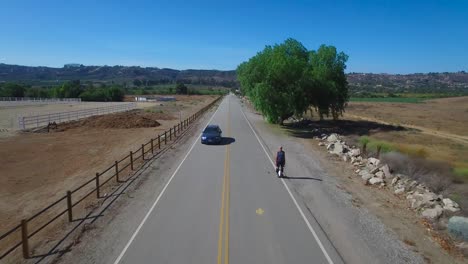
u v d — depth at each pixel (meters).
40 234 12.46
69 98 103.06
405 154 26.58
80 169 22.00
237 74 61.38
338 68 49.09
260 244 11.94
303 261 10.90
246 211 14.93
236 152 27.95
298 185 19.09
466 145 37.28
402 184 19.09
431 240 12.80
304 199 16.75
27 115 51.56
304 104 45.53
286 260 10.93
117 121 43.66
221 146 30.66
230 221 13.81
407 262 11.15
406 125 57.41
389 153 25.52
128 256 10.96
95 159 24.91
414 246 12.28
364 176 21.02
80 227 13.02
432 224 14.12
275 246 11.83
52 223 13.42
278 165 20.73
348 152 27.55
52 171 21.47
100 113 57.22
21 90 103.44
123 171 21.28
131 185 18.34
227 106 90.12
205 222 13.66
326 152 29.25
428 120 66.31
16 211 14.85
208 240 12.13
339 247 11.94
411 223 14.32
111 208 14.99
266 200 16.42
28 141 31.86
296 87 44.59
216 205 15.56
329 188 18.80
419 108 95.94
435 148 34.62
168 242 11.93
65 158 25.17
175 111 69.31
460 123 61.16
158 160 24.45
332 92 47.47
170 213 14.51
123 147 29.50
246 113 68.38
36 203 15.79
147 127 42.88
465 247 12.09
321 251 11.58
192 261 10.73
